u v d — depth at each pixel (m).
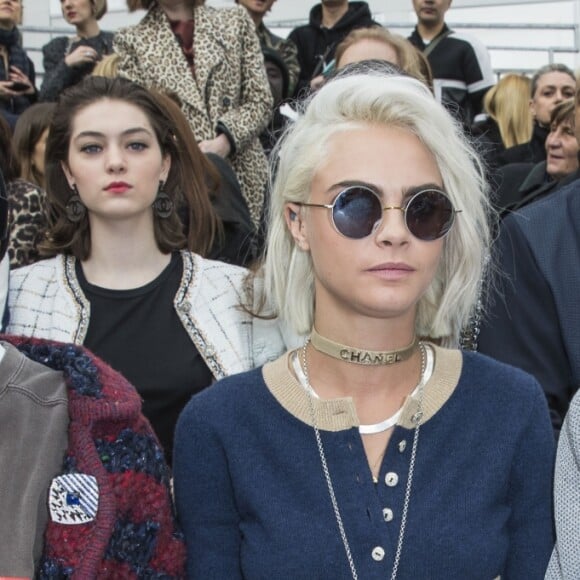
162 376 2.87
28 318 2.94
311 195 1.95
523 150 6.03
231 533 2.03
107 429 1.86
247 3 6.49
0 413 1.78
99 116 3.04
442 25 6.85
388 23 8.14
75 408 1.82
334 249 1.90
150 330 2.92
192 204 3.43
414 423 1.95
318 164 1.94
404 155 1.90
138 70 5.21
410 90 1.93
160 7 5.27
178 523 2.08
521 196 4.98
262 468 1.96
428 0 6.74
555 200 2.93
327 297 1.99
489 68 6.77
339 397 2.00
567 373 2.78
